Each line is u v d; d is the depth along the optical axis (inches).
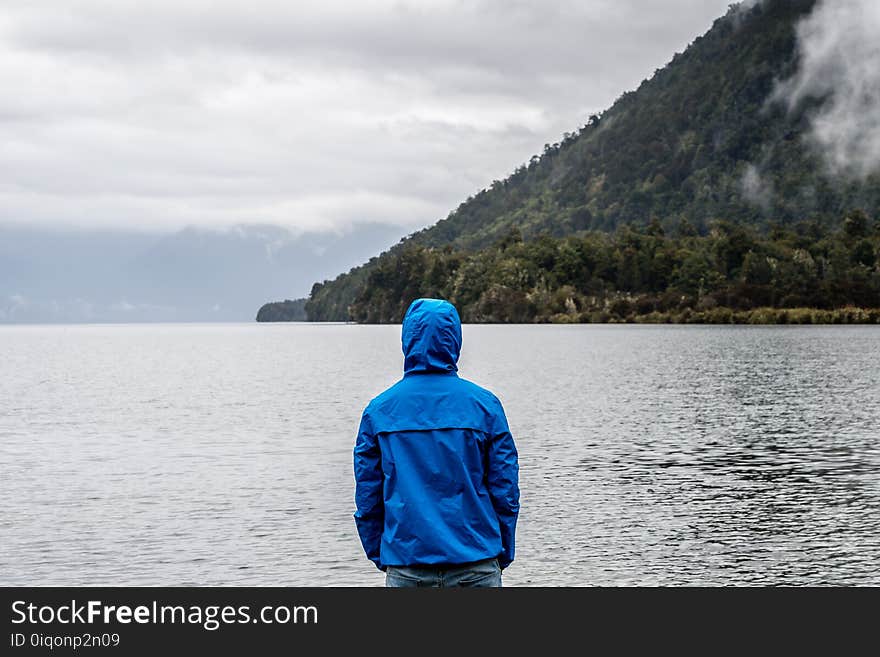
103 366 3981.3
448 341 281.9
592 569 674.8
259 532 800.3
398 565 276.5
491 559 279.0
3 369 3762.3
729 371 2874.0
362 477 281.7
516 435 1413.6
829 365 3115.2
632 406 1857.8
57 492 995.3
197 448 1353.3
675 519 826.2
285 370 3526.1
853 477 1029.2
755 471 1071.6
